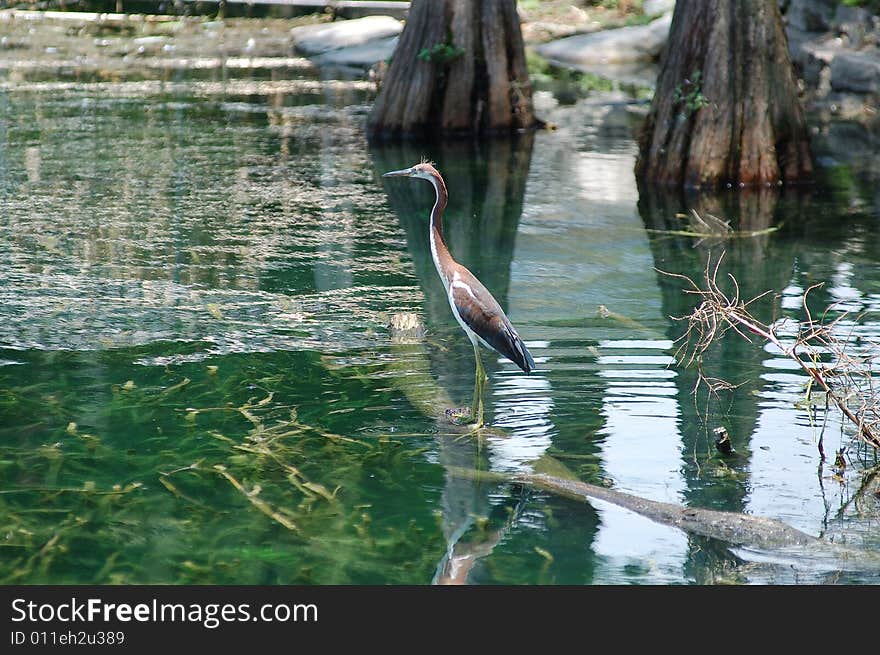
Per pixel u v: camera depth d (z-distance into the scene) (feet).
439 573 25.75
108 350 38.63
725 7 60.95
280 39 113.50
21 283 45.01
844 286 46.01
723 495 28.84
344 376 36.86
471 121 76.48
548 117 83.25
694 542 26.91
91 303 43.09
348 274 47.93
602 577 25.50
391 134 75.61
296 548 26.71
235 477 29.99
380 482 29.76
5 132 74.28
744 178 63.10
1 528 27.22
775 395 35.01
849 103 84.48
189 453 31.30
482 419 33.12
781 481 29.66
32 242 50.70
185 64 102.17
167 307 43.01
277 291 45.44
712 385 35.65
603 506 28.55
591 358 38.09
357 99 89.35
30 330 40.09
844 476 29.96
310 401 34.81
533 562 26.05
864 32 89.04
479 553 26.43
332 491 29.22
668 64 63.10
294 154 70.85
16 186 60.75
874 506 28.40
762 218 57.11
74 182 62.13
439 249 34.68
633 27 107.24
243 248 51.19
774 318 42.09
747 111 62.23
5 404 34.04
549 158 70.69
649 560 26.16
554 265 49.42
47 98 86.48
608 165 68.85
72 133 74.69
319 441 32.09
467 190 62.90
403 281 47.24
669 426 32.86
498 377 36.65
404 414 33.96
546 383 36.04
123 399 34.71
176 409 34.04
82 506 28.37
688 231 54.95
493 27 75.25
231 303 43.70
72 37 112.78
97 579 25.35
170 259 49.16
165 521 27.73
